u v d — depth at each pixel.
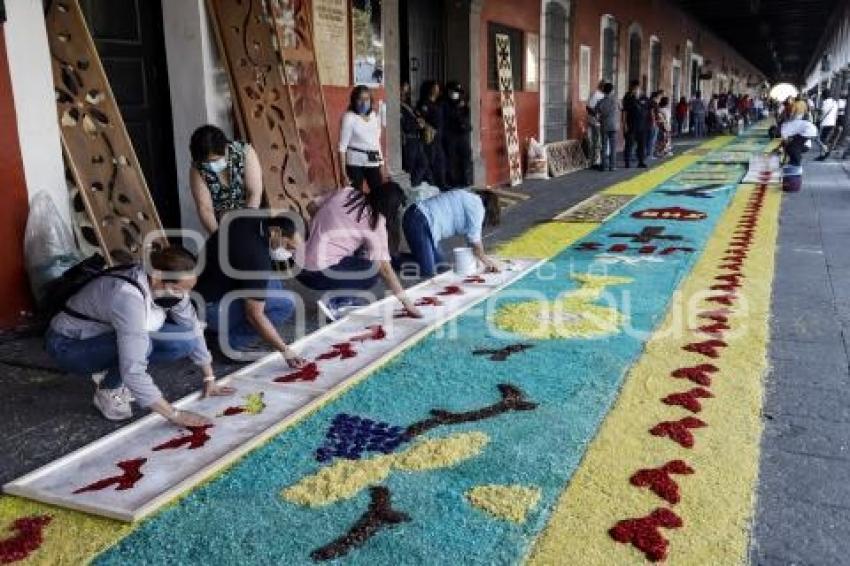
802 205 10.38
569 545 2.67
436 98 10.89
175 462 3.27
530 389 4.02
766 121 42.56
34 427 3.70
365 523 2.81
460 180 11.23
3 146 4.98
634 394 3.95
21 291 5.13
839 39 34.28
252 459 3.32
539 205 10.91
